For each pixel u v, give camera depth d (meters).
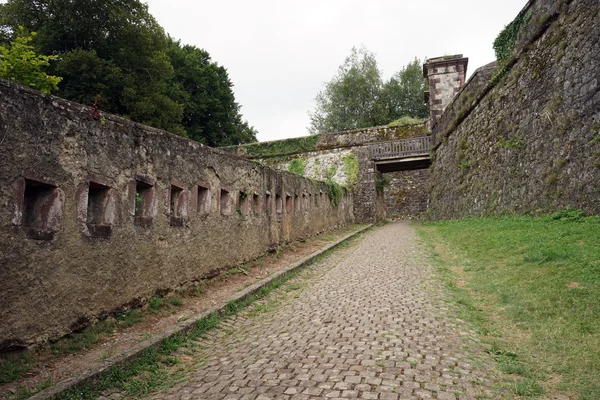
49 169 4.40
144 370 4.24
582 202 9.39
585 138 9.48
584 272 5.68
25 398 3.26
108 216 5.29
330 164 30.20
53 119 4.50
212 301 6.83
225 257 8.63
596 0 9.55
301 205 15.09
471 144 18.11
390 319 5.34
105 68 22.81
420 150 27.86
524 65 12.98
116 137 5.50
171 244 6.65
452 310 5.67
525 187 12.27
